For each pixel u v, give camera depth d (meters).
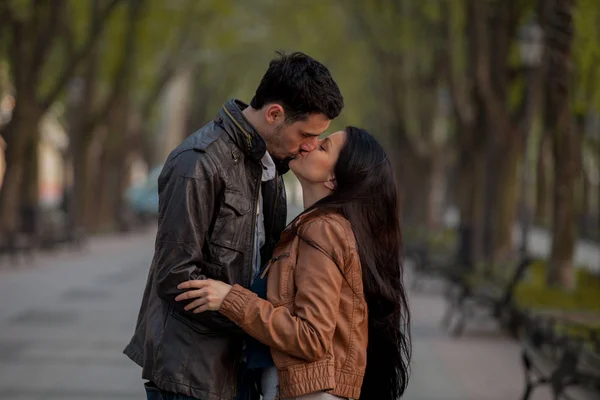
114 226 47.69
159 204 4.84
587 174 56.28
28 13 27.89
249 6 48.91
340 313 4.77
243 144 4.81
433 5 29.73
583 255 44.78
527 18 25.00
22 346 13.92
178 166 4.73
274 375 4.90
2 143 30.19
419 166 46.28
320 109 4.71
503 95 25.45
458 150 28.78
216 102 66.12
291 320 4.62
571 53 19.31
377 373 5.03
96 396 10.68
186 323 4.76
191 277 4.66
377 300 4.86
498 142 26.06
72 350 13.66
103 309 18.33
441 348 14.67
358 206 4.84
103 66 40.50
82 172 39.25
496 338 15.70
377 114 55.97
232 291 4.67
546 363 9.97
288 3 48.72
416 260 24.64
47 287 22.41
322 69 4.75
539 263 27.62
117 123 45.66
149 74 46.41
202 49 47.91
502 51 25.28
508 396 11.10
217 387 4.77
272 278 4.82
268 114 4.77
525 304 16.80
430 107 44.78
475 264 23.95
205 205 4.71
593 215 60.94
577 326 11.09
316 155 4.94
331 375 4.68
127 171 53.56
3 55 32.34
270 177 5.10
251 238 4.89
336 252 4.73
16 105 28.97
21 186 34.75
